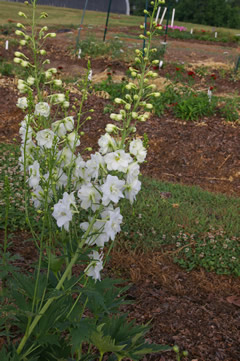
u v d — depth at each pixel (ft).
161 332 12.76
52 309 7.76
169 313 13.71
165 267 16.49
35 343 7.65
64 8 120.06
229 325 13.47
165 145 32.89
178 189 24.90
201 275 16.26
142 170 29.60
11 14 87.20
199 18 160.97
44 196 7.89
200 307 14.25
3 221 17.03
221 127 35.83
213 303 14.58
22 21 78.64
